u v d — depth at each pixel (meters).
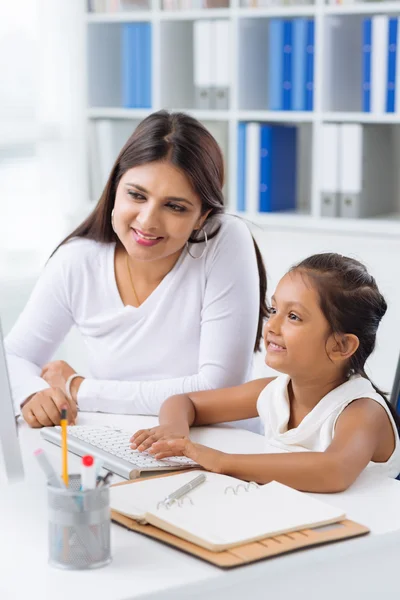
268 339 1.70
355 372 1.72
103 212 2.13
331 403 1.69
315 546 1.26
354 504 1.45
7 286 5.08
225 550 1.22
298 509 1.35
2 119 4.90
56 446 1.78
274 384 1.86
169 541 1.26
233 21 4.30
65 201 5.08
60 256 2.20
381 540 1.32
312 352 1.66
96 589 1.14
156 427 1.74
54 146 5.05
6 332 4.77
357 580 1.30
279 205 4.48
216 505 1.36
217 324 2.11
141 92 4.64
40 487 1.53
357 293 1.66
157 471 1.59
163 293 2.12
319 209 4.18
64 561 1.19
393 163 4.40
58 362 2.16
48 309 2.20
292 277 1.68
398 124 4.36
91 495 1.19
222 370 2.09
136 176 1.95
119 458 1.63
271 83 4.28
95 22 4.80
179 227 1.97
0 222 4.99
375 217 4.20
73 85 4.98
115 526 1.34
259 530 1.26
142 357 2.15
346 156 4.08
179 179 1.93
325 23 4.08
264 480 1.51
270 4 4.24
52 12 4.91
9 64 4.91
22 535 1.31
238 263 2.13
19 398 2.00
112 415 2.05
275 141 4.36
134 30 4.59
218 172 2.03
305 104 4.22
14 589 1.14
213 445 1.79
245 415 1.91
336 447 1.56
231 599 1.19
